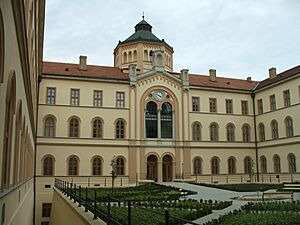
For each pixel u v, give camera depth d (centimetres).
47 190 4625
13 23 882
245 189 3878
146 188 4081
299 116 4941
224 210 2181
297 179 4909
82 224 1560
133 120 5162
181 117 5459
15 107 1102
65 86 4922
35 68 2944
